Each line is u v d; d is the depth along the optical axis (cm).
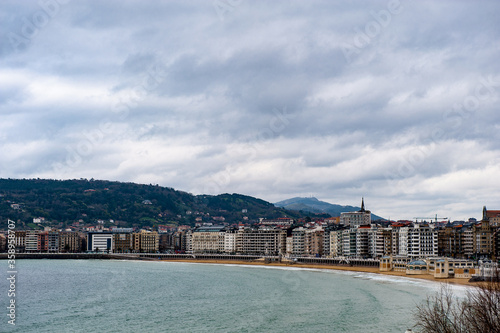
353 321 16512
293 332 15162
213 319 17275
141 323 16825
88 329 16050
